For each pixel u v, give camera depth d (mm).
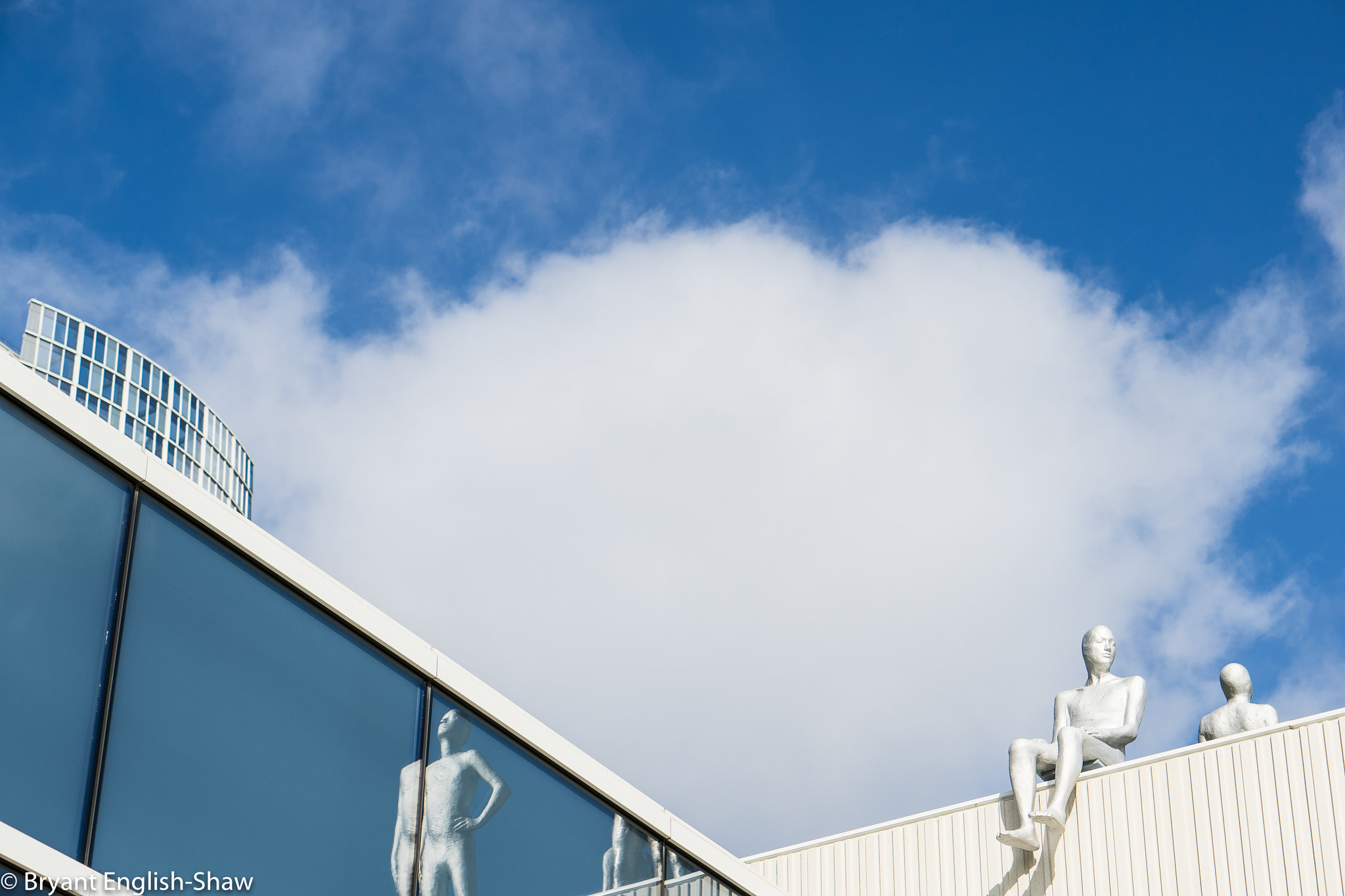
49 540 5691
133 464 6109
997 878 12898
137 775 5719
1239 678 13070
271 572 6668
